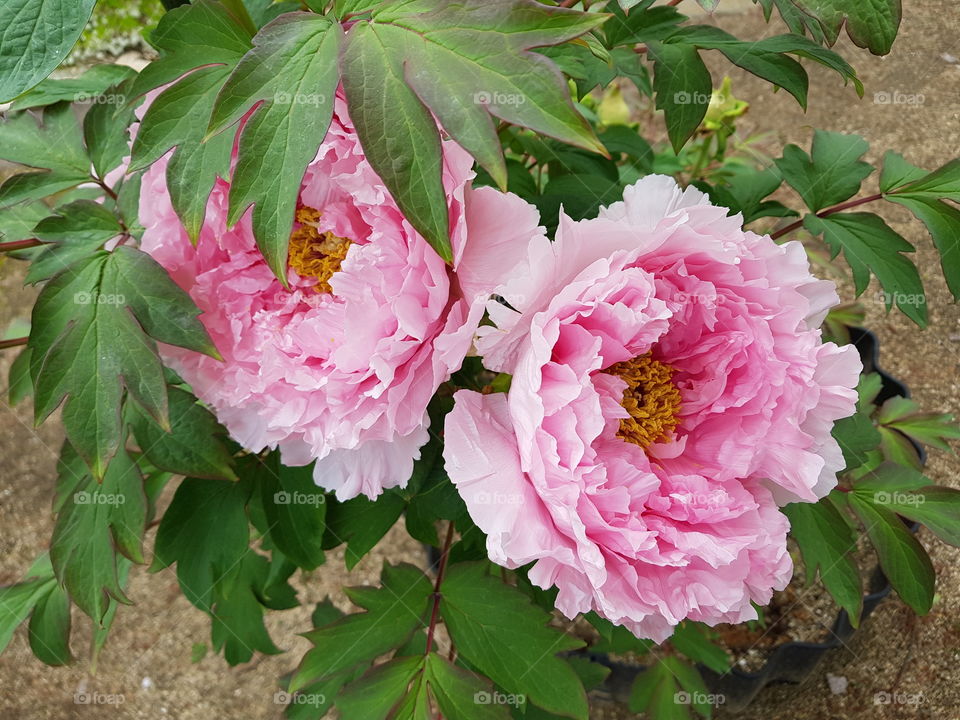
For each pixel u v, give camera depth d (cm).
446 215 20
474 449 23
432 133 19
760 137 71
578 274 24
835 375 26
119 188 31
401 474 26
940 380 64
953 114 76
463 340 22
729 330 26
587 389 23
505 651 29
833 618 56
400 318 22
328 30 21
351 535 32
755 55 31
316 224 28
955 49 78
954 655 53
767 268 25
